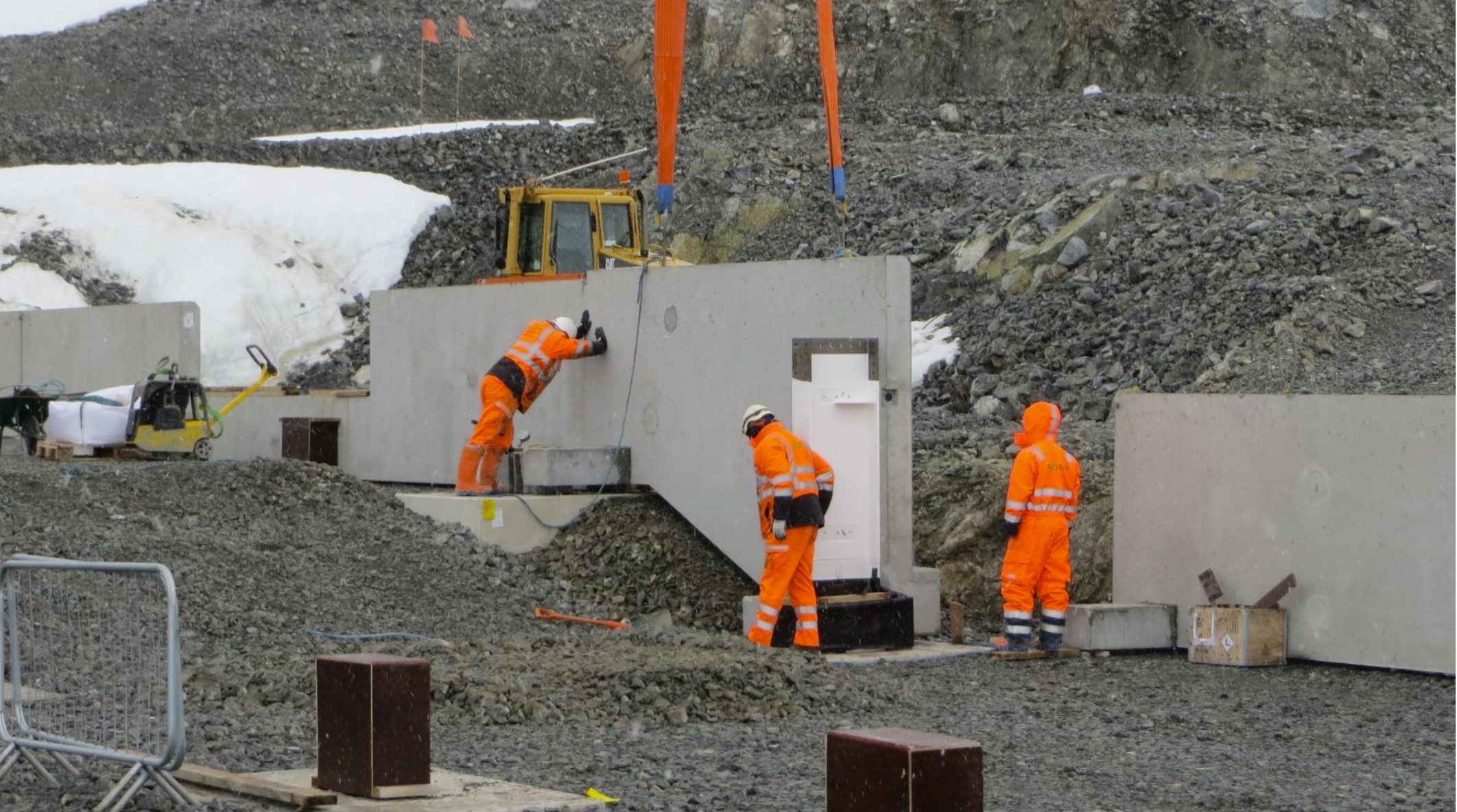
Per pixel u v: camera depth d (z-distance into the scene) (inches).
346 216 4210.1
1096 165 3732.8
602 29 6697.8
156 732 880.9
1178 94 5290.4
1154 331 2667.3
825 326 1724.9
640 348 1926.7
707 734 1149.1
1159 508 1711.4
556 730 1149.1
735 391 1797.5
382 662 887.7
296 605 1553.9
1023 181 3607.3
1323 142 3462.1
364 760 875.4
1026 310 2869.1
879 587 1691.7
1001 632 1825.8
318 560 1708.9
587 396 2006.6
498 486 1946.4
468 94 6314.0
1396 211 2775.6
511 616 1656.0
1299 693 1413.6
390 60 6481.3
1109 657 1636.3
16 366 3176.7
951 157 4077.3
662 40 2203.5
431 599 1657.2
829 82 2353.6
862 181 3929.6
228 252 3964.1
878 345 1679.4
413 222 4242.1
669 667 1256.2
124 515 1761.8
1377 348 2426.2
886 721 1238.9
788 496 1541.6
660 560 1822.1
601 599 1769.2
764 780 982.4
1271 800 971.3
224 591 1545.3
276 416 2554.1
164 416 2313.0
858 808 741.3
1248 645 1555.1
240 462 1982.0
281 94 6284.5
